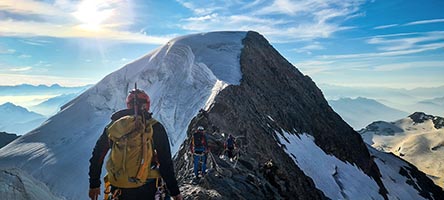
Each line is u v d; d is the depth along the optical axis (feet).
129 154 12.32
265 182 63.72
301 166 115.24
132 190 12.48
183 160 68.33
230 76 154.51
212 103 99.50
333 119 210.38
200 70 152.05
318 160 138.51
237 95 120.06
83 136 117.50
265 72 189.26
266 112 135.95
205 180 48.85
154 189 12.92
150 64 148.56
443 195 267.59
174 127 115.75
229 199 46.37
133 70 151.74
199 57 190.90
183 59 147.02
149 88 138.72
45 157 103.35
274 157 96.99
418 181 265.13
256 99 138.21
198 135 50.26
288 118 155.43
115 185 12.44
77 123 126.82
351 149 194.49
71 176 93.86
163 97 130.62
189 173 54.44
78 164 99.55
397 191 220.84
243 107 112.57
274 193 60.95
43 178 92.43
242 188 52.39
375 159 267.59
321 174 126.52
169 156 12.92
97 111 132.57
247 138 91.15
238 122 95.91
